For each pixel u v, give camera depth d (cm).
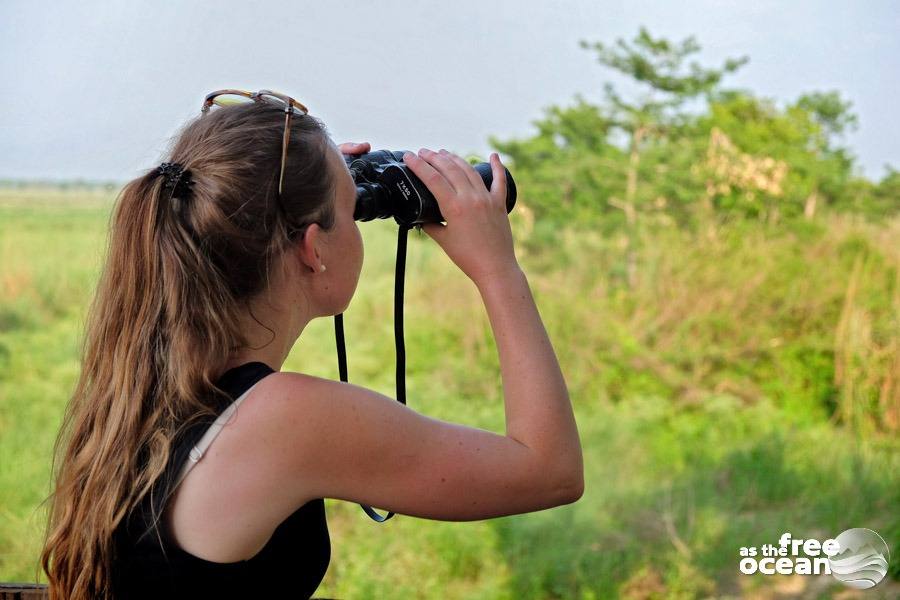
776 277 657
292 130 94
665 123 745
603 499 477
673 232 708
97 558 89
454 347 622
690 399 590
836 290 638
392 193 103
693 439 551
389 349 616
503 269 102
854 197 722
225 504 85
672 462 523
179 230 90
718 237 690
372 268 687
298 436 86
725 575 416
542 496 94
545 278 679
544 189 729
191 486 86
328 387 89
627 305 665
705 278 659
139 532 87
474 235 102
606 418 562
